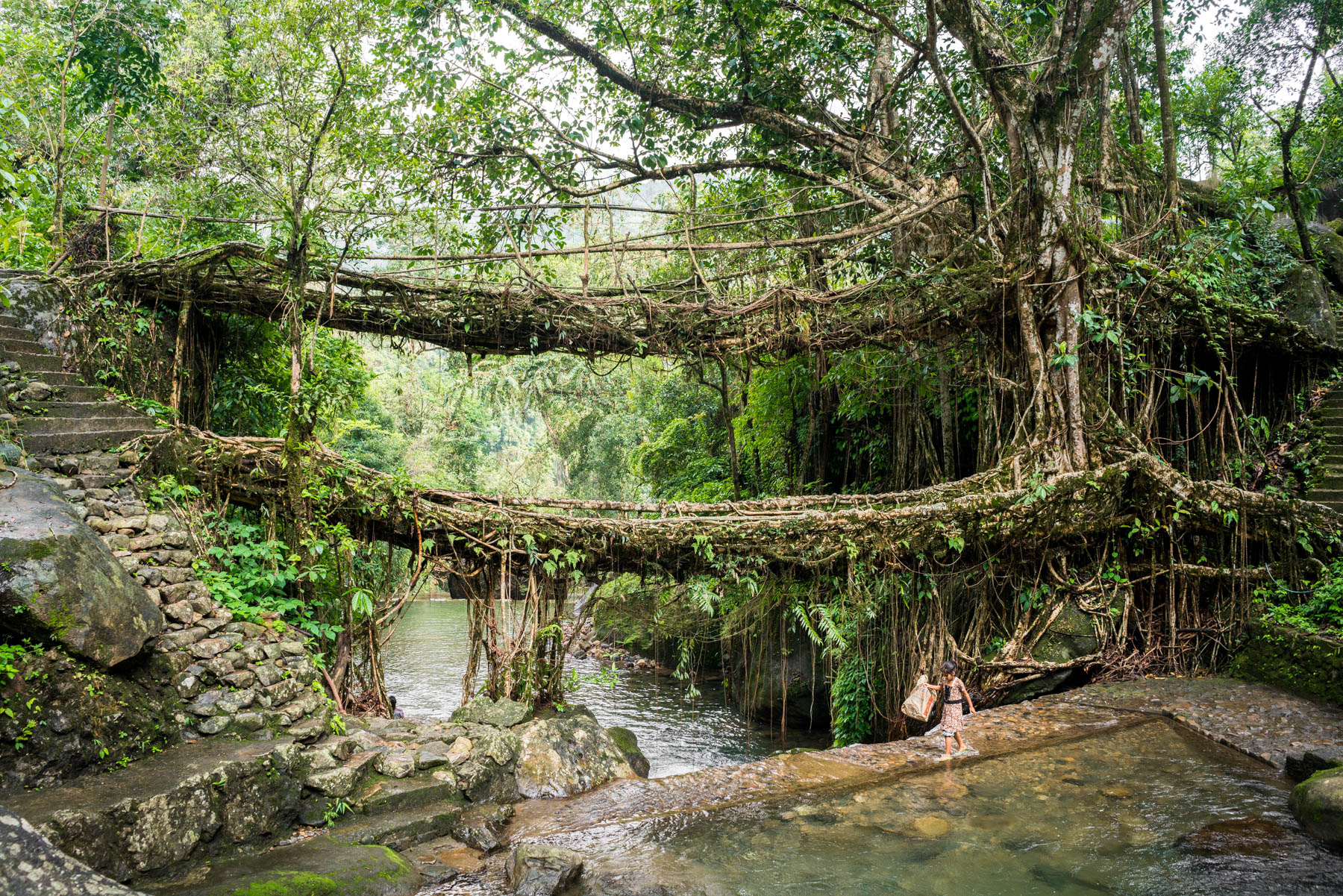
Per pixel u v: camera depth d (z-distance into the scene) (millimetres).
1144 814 5770
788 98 12203
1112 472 9484
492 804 6234
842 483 15562
